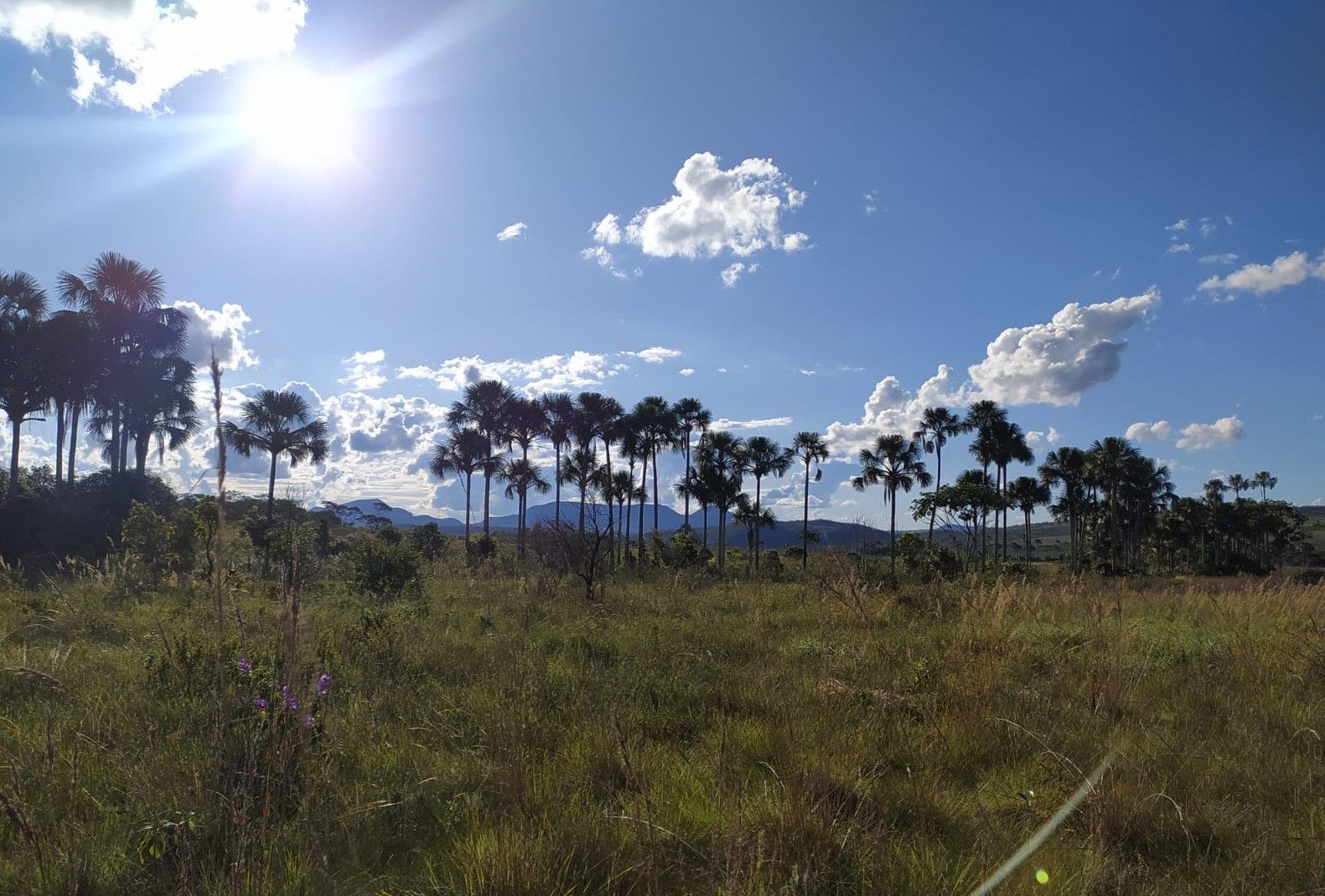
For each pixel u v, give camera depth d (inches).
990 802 165.9
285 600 142.0
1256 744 195.2
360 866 126.7
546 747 188.5
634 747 181.0
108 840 133.6
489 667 275.4
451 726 207.6
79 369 1296.8
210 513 605.9
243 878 108.7
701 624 418.9
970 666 248.1
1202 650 316.2
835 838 131.6
